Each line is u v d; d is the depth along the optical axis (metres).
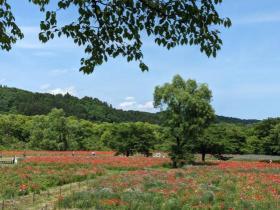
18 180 33.16
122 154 76.75
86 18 7.76
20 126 107.44
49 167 47.62
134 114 194.38
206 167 49.31
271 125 81.00
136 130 74.00
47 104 181.62
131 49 8.16
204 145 69.19
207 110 62.91
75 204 22.80
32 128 103.56
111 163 54.00
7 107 175.62
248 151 81.88
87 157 64.50
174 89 63.12
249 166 50.72
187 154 59.66
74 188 31.77
